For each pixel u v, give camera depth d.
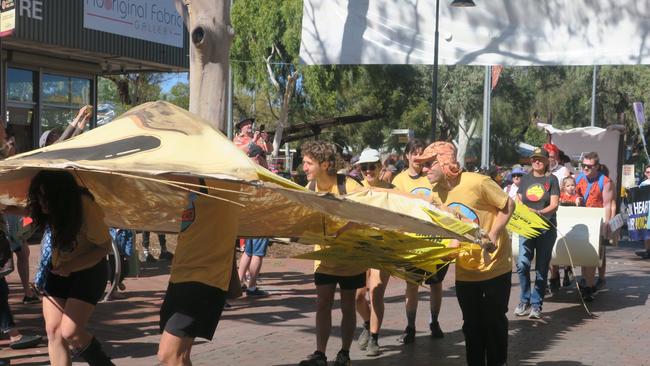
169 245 15.25
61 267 5.21
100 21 16.97
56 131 7.88
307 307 9.95
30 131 17.94
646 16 10.23
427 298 10.91
